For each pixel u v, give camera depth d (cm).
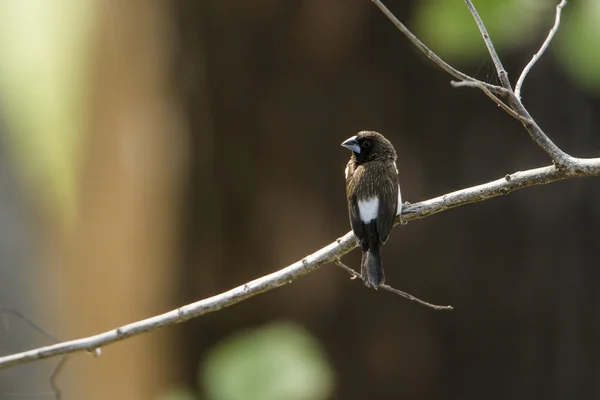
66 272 2080
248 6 1352
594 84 1097
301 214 1380
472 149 1335
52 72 2530
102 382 1644
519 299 1343
